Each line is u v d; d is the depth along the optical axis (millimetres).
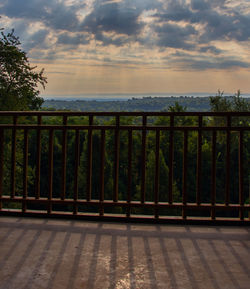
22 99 20078
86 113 3508
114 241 2963
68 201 3588
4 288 2105
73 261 2521
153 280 2232
